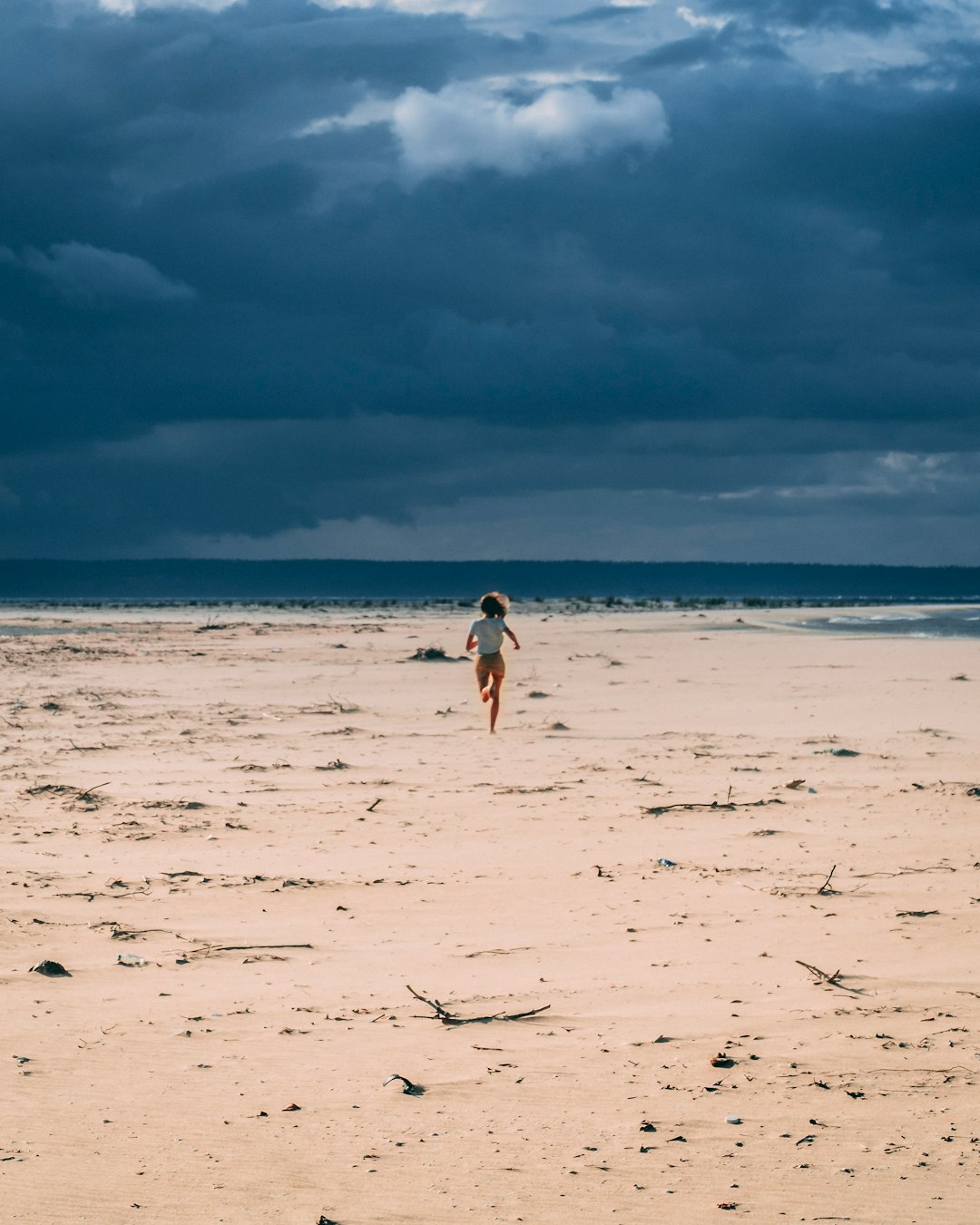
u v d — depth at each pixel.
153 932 7.35
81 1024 5.65
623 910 7.74
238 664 29.61
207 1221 3.69
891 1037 5.32
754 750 15.18
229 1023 5.66
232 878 8.74
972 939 6.89
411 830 10.53
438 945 7.05
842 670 26.83
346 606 78.75
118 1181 3.97
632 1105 4.60
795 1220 3.67
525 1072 4.98
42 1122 4.46
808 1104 4.58
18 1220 3.69
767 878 8.52
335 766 14.11
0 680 25.12
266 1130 4.40
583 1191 3.88
